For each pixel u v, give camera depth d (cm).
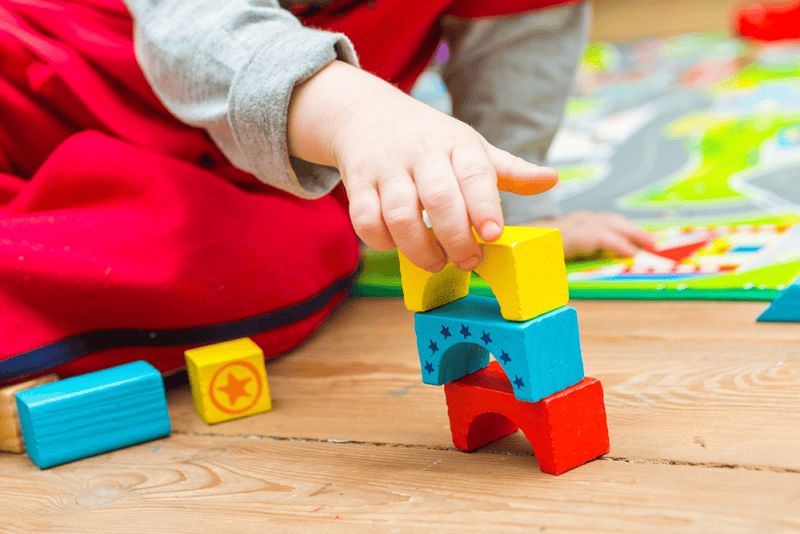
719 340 69
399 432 59
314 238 86
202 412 67
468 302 54
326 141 57
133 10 73
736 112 174
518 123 108
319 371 75
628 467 48
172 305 72
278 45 62
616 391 61
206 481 54
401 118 52
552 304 48
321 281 85
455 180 46
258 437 62
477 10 101
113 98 83
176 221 74
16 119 83
